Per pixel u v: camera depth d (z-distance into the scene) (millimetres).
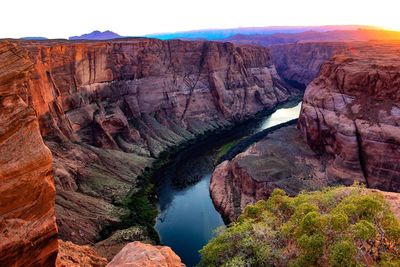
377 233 22609
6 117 13922
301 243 22422
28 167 13922
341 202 27344
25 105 14805
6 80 14953
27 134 14320
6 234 13281
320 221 23172
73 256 22047
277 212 32375
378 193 29672
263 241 25734
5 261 13336
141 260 17797
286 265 23547
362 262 20578
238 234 27188
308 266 21703
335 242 21750
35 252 14422
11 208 13500
